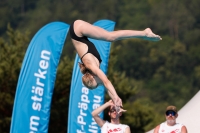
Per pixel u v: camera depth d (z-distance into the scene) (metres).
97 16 160.75
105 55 33.34
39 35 32.22
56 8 165.50
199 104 34.78
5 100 53.97
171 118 25.31
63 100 54.75
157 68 139.50
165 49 142.00
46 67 31.86
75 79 33.16
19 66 54.47
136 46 142.00
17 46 58.62
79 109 32.84
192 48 142.12
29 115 31.14
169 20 151.00
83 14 162.75
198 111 34.31
